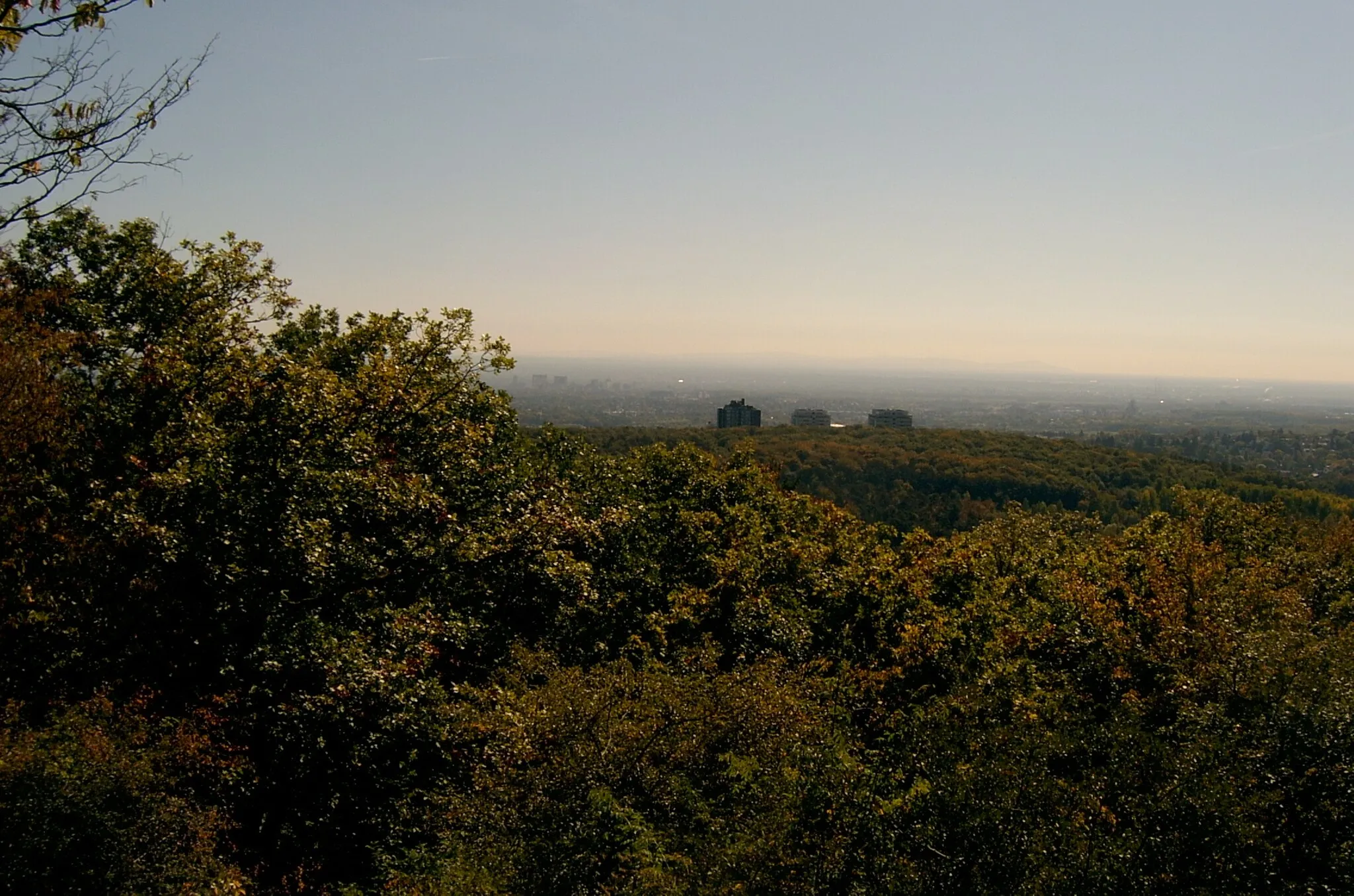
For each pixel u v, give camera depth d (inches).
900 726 547.5
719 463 1256.8
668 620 809.5
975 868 404.5
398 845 637.9
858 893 414.9
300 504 609.3
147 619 533.0
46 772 466.6
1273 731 464.1
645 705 586.2
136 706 555.5
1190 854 400.8
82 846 450.6
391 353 752.3
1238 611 691.4
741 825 497.0
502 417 933.2
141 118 294.8
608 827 523.2
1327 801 431.2
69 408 525.3
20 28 271.6
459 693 642.2
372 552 641.0
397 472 665.0
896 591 893.2
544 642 805.9
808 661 778.8
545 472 917.8
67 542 475.5
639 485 1085.8
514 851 517.7
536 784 542.6
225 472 571.8
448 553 657.0
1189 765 436.5
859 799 444.5
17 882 421.7
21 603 468.8
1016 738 450.3
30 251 757.9
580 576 676.1
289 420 617.0
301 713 576.7
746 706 581.9
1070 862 399.2
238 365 634.2
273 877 587.5
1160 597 816.9
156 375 608.7
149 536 498.9
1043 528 1294.3
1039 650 834.2
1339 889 404.8
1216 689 547.2
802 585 950.4
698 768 568.4
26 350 466.0
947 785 430.3
